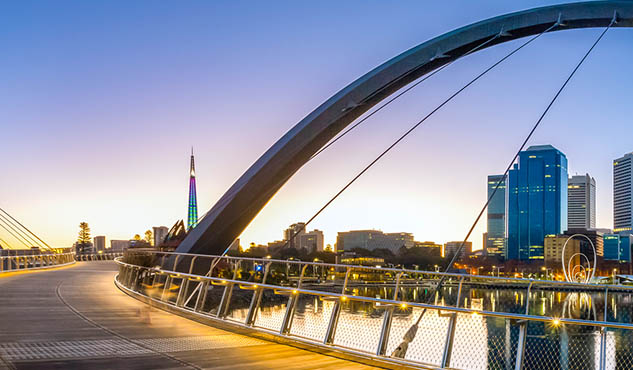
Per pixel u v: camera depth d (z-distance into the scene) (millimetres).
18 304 14688
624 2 27000
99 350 8586
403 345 9477
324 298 9852
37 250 38000
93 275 28531
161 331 10805
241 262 15055
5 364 7355
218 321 11961
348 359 8664
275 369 7715
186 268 32219
